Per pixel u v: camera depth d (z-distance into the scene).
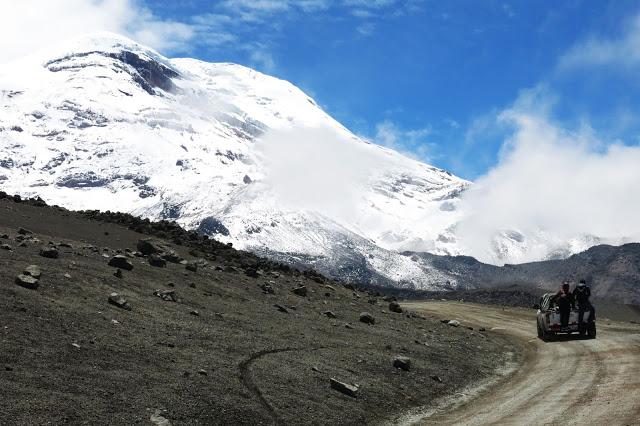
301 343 20.34
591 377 20.22
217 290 25.03
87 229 31.34
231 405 13.77
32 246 23.11
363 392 17.05
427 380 19.80
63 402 11.90
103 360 14.32
